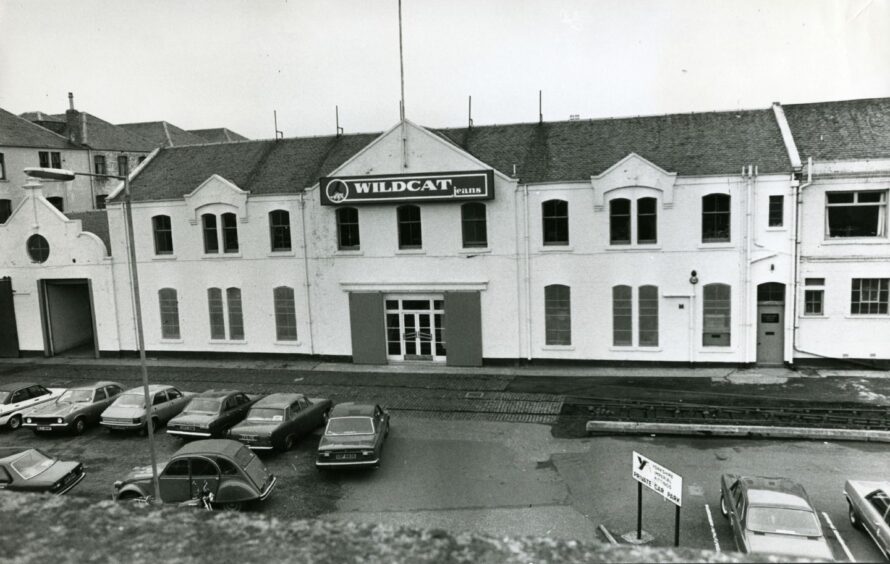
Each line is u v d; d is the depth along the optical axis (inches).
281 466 770.8
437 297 1210.0
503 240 1153.4
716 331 1099.3
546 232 1147.9
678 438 813.2
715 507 634.8
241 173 1315.2
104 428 929.5
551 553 94.8
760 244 1065.5
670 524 606.2
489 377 1111.0
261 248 1258.6
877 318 1060.5
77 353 1430.9
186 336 1321.4
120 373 1233.4
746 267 1071.6
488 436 844.6
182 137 2395.4
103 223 1445.6
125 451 836.0
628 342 1129.4
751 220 1061.1
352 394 1045.2
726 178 1059.3
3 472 660.7
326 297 1242.0
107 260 1339.8
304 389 1080.2
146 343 1343.5
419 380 1109.1
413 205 1189.7
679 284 1096.8
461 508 652.1
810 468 709.9
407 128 1155.3
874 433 772.0
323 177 1189.7
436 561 93.7
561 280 1139.3
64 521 107.7
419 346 1229.7
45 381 1198.9
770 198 1060.5
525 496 675.4
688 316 1099.9
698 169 1078.4
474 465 757.9
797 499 534.3
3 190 1713.8
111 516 109.8
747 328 1084.5
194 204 1272.1
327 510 653.3
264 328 1279.5
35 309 1405.0
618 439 815.7
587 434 836.6
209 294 1298.0
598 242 1118.4
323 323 1251.2
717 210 1079.0
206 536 102.4
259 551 98.1
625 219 1112.2
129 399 906.7
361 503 668.7
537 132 1241.4
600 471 728.3
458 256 1175.6
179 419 834.8
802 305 1079.6
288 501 674.8
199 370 1231.5
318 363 1251.2
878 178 1037.2
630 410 898.7
